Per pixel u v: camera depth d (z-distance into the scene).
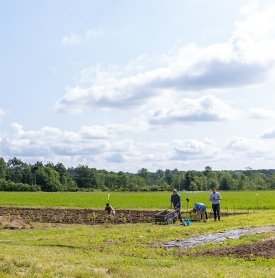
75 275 16.08
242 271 16.92
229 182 191.12
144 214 48.50
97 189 178.62
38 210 56.16
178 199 38.31
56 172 179.12
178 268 17.58
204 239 25.69
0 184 156.62
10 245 23.61
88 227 34.97
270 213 43.19
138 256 21.22
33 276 15.84
